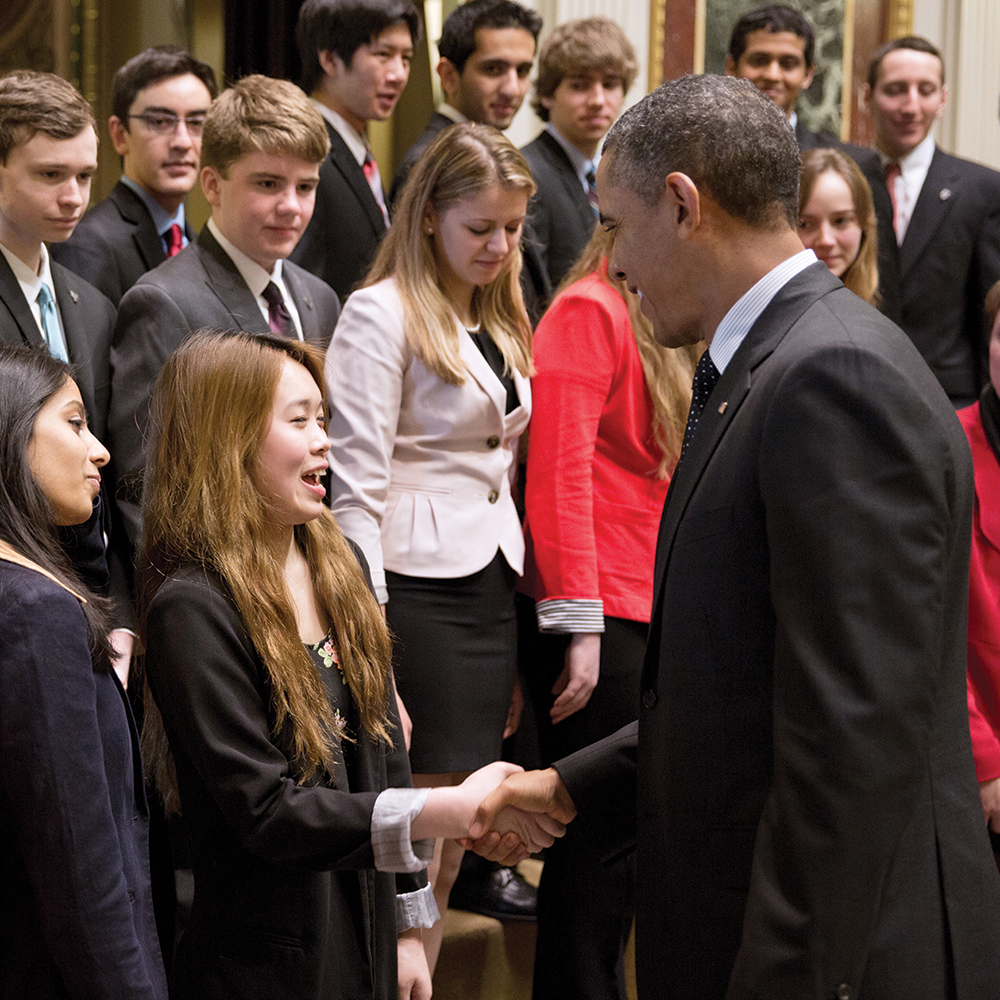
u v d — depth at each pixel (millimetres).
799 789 1265
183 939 1667
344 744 1748
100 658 1522
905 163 4141
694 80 1481
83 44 4957
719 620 1407
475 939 2734
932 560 1278
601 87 3473
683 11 4551
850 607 1260
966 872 1391
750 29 3988
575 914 2523
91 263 3047
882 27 4961
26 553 1487
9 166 2461
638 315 2551
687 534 1444
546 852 2578
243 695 1594
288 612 1652
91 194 4992
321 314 2754
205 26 4809
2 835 1432
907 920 1348
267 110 2525
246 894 1607
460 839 1856
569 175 3498
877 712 1242
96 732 1434
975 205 4016
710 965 1422
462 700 2385
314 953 1596
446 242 2424
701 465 1449
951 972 1368
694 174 1437
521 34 3521
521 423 2535
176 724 1594
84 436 1651
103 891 1401
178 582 1615
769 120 1452
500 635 2461
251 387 1673
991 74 5066
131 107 3178
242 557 1636
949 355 4027
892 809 1246
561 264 3424
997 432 2408
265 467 1685
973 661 2377
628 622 2527
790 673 1287
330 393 2395
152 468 1715
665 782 1472
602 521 2551
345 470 2348
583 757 1813
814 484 1289
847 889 1241
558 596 2484
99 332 2621
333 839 1559
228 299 2545
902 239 4062
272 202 2549
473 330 2506
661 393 2533
